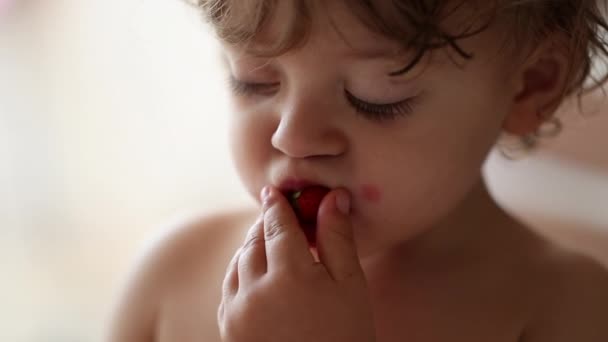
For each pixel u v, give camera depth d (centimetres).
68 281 88
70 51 114
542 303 46
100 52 113
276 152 42
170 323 50
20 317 83
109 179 102
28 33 114
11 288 88
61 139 107
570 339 45
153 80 110
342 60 40
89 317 83
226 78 44
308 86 40
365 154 41
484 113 43
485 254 47
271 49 40
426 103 41
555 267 47
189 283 50
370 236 43
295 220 42
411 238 45
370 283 47
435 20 39
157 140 108
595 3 47
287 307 41
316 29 39
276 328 41
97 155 106
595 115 64
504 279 46
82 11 115
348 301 41
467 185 43
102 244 93
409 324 46
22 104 109
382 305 46
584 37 46
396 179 41
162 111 110
